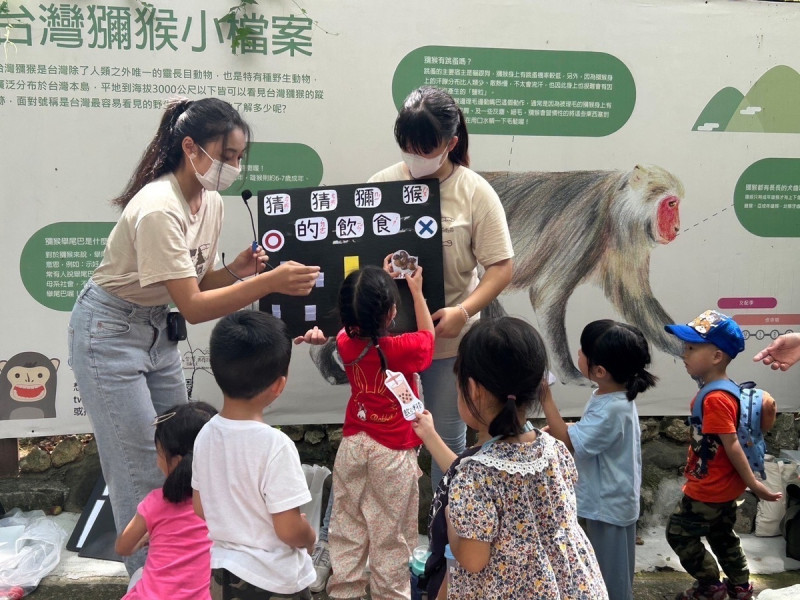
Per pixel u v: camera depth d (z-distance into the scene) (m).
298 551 2.14
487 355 1.79
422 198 2.79
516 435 1.80
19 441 3.75
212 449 2.09
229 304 2.47
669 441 3.87
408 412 2.10
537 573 1.75
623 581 2.62
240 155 2.56
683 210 3.71
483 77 3.54
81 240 3.42
